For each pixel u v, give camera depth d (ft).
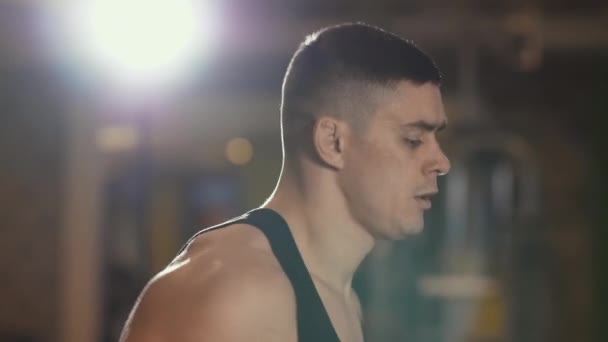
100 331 22.53
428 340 22.18
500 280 22.80
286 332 5.63
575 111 23.24
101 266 22.62
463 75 20.29
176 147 23.35
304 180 6.34
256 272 5.61
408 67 6.24
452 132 21.54
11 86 22.17
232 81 22.57
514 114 23.18
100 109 22.03
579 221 23.26
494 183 22.71
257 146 23.99
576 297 23.24
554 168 23.26
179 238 23.99
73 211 22.35
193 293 5.49
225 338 5.37
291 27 20.85
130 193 22.72
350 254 6.41
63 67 21.75
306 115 6.33
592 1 21.35
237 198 24.12
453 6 20.12
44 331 22.30
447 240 22.49
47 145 22.43
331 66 6.27
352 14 20.75
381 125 6.21
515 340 22.67
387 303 22.43
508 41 19.33
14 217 22.38
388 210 6.23
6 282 22.35
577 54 22.57
